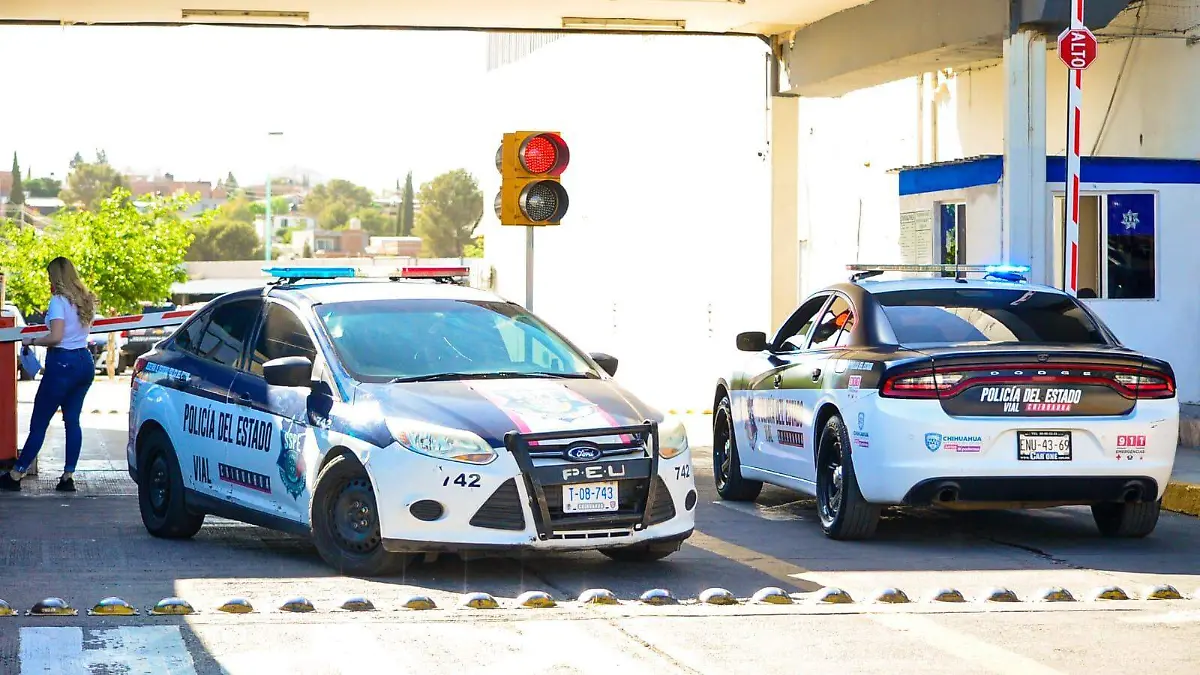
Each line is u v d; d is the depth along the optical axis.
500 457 9.05
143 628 7.81
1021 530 12.18
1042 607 8.73
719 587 9.45
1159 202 18.78
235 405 10.60
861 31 20.47
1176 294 18.92
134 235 54.19
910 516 13.02
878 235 23.75
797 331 12.92
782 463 12.63
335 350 10.05
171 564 10.12
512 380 9.90
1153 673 7.13
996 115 20.92
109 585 9.27
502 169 14.23
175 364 11.48
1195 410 17.84
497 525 9.05
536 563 10.21
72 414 14.45
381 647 7.46
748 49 26.97
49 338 14.23
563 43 38.78
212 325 11.40
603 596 8.81
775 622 8.19
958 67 21.72
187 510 11.15
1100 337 11.52
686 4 20.55
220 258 164.00
